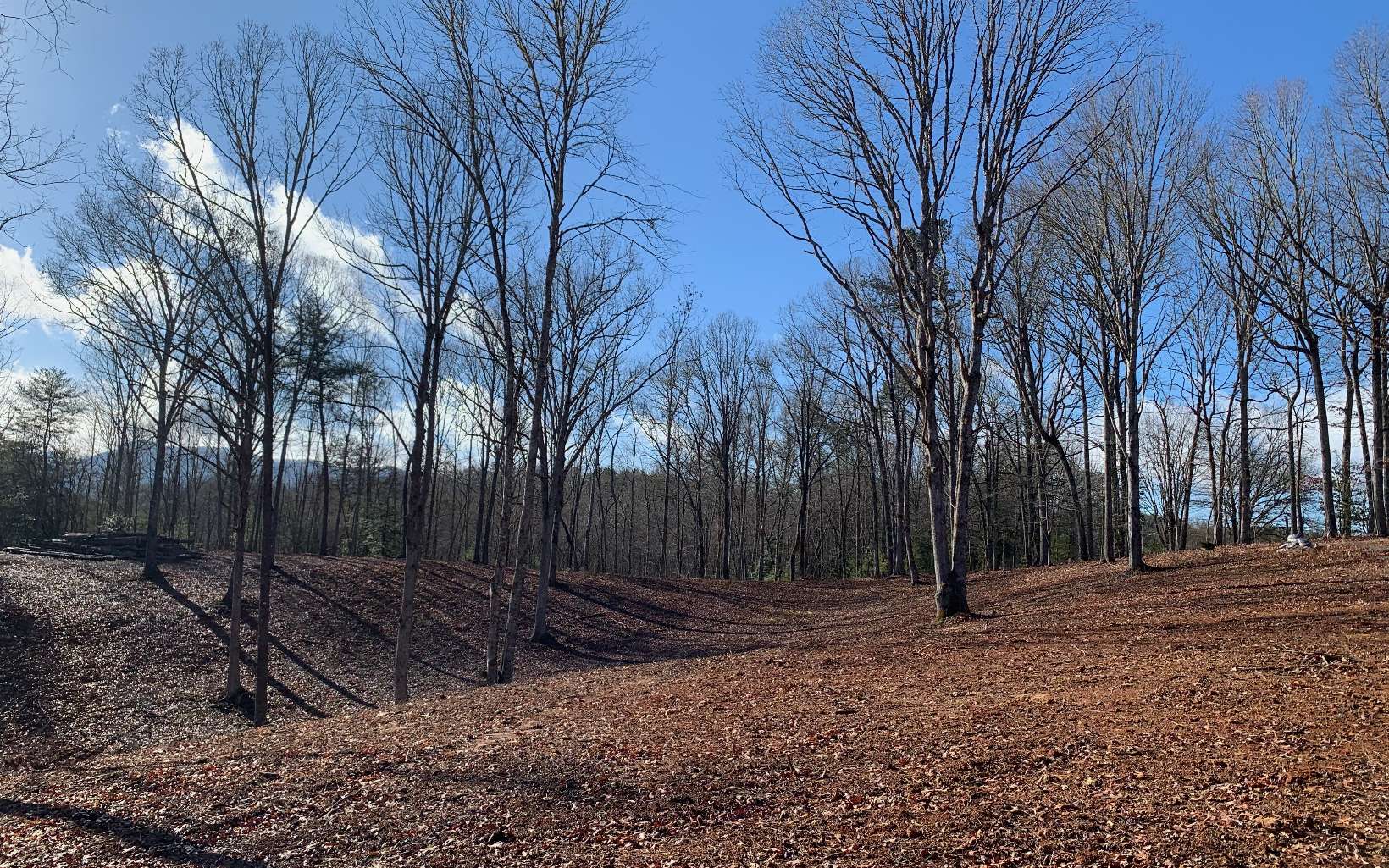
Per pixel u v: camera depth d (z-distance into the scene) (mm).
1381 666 7785
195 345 16062
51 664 16953
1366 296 22344
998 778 5852
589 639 24125
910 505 47188
